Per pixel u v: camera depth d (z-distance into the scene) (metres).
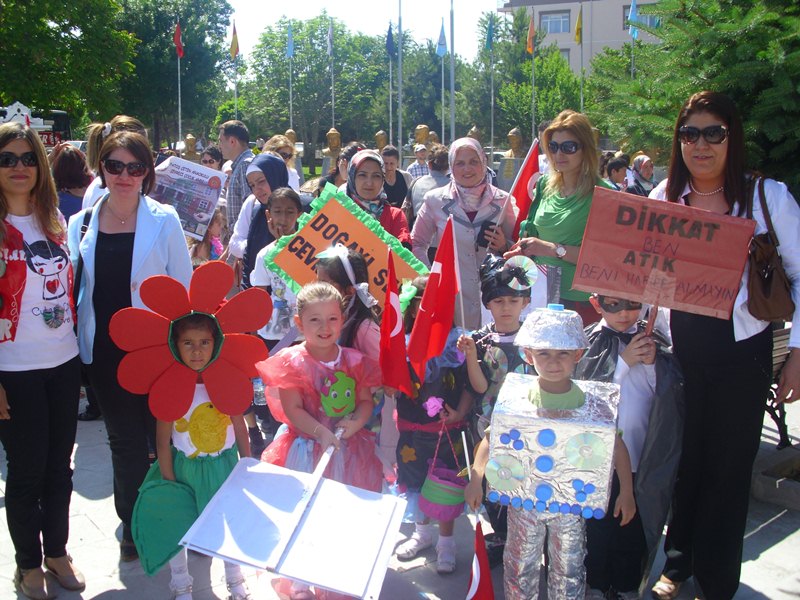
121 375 3.27
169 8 48.62
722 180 3.28
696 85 4.42
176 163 5.80
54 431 3.56
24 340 3.38
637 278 3.23
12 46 27.95
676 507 3.53
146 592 3.61
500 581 3.71
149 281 3.24
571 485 2.93
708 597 3.41
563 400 2.98
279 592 3.50
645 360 3.31
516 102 39.12
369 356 3.77
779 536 4.13
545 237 4.39
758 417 3.29
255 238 5.38
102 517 4.38
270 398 3.58
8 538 4.09
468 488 3.11
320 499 3.04
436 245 5.30
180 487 3.40
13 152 3.30
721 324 3.24
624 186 9.77
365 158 5.62
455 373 3.89
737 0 4.54
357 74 67.38
